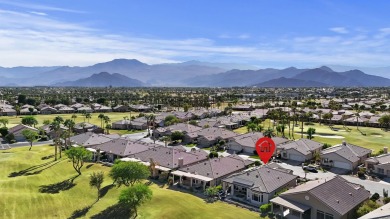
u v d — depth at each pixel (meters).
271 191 66.75
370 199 64.38
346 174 88.19
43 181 81.50
